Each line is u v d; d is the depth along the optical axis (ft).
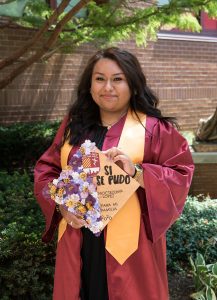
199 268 11.22
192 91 35.76
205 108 36.99
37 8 19.56
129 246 7.20
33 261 10.43
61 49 22.27
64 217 7.32
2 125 25.95
